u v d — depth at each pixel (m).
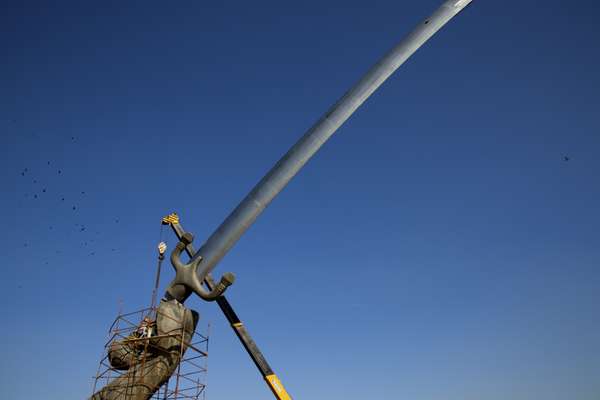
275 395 30.41
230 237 27.73
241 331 32.22
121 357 24.78
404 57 32.09
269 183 28.52
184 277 27.16
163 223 37.09
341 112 30.05
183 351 25.50
